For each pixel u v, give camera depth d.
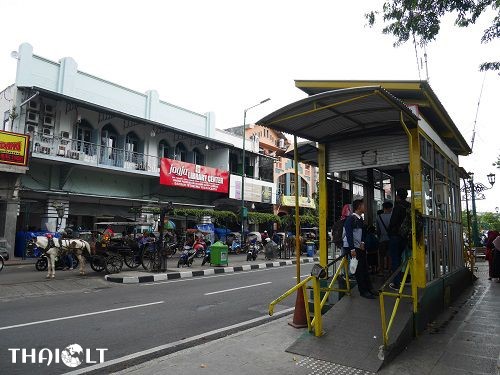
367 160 7.29
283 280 13.48
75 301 9.11
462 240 11.12
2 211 18.02
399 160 6.91
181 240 22.78
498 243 12.23
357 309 6.16
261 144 36.84
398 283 6.84
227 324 7.29
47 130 20.59
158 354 5.52
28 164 18.78
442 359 5.04
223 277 14.37
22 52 19.62
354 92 5.05
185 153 28.67
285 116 6.03
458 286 9.65
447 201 9.16
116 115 22.20
